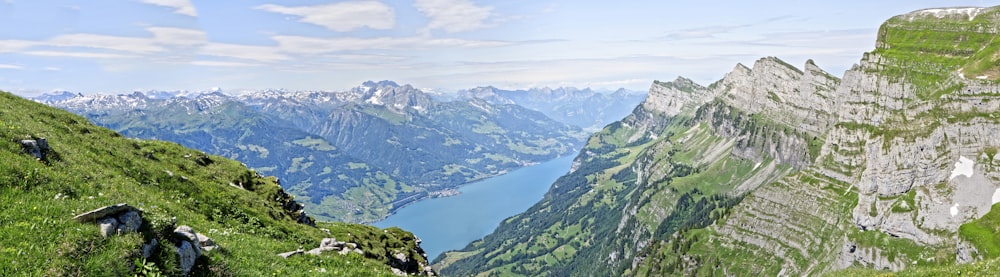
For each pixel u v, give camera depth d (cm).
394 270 4319
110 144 5756
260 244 3822
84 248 2133
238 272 2747
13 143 3303
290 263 3309
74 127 5825
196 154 7125
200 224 3900
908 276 4353
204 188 5350
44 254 2045
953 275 4003
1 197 2470
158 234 2441
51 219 2288
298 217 6788
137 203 3534
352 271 3569
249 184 7106
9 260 1956
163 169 5238
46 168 3152
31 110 5581
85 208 2588
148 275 2156
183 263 2431
